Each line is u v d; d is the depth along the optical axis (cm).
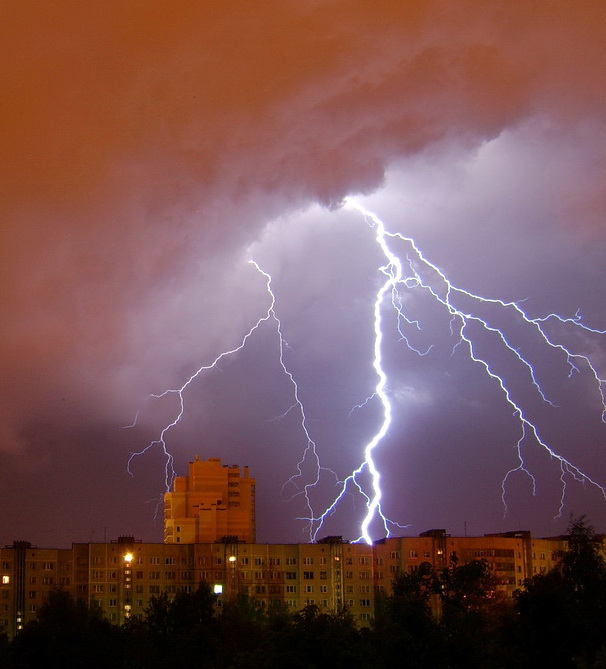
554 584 7769
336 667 7906
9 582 15162
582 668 6278
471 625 8231
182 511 18625
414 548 15950
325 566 15775
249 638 10431
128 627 10912
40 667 9969
